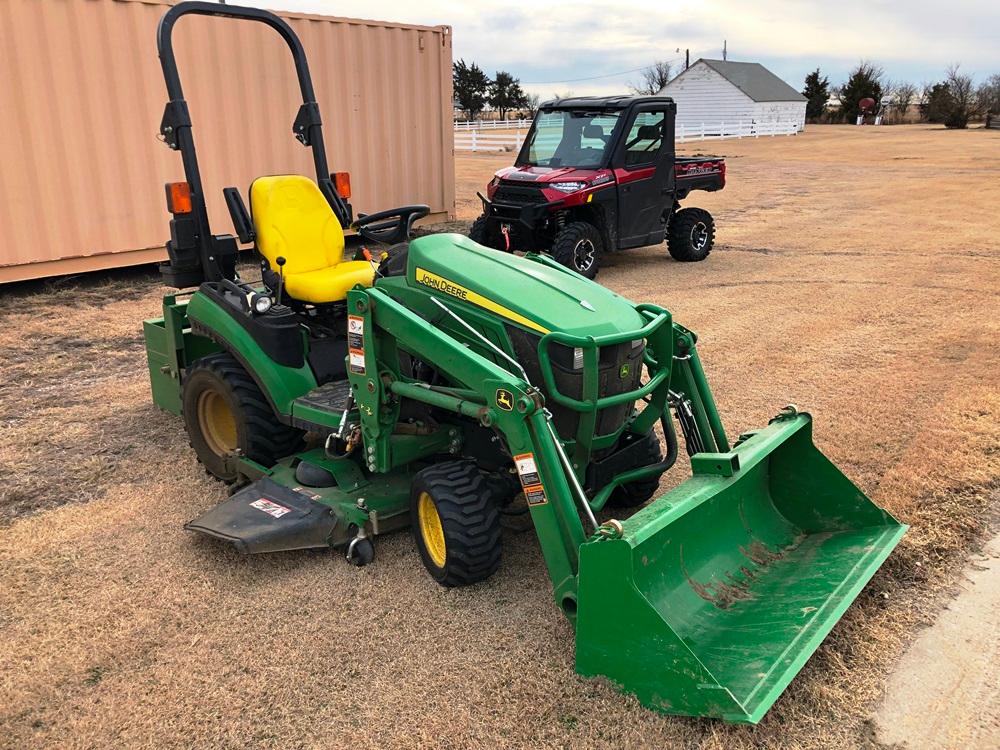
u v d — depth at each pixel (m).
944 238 11.20
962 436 4.50
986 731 2.42
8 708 2.55
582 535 2.65
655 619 2.35
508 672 2.67
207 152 8.98
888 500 3.78
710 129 36.78
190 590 3.18
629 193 9.13
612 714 2.44
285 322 3.73
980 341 6.34
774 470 3.41
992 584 3.16
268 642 2.86
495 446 3.33
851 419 4.79
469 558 3.00
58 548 3.50
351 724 2.47
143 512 3.83
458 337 3.29
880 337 6.54
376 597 3.12
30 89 7.54
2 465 4.34
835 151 28.31
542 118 9.82
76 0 7.70
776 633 2.58
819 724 2.45
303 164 9.93
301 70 4.36
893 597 3.08
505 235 8.73
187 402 4.10
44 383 5.69
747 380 5.55
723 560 2.97
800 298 7.99
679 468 4.22
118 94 8.14
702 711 2.31
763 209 14.66
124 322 7.20
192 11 3.87
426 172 11.52
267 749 2.38
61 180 7.88
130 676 2.69
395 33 10.58
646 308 3.32
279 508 3.37
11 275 7.75
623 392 3.12
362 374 3.27
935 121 56.72
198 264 4.10
